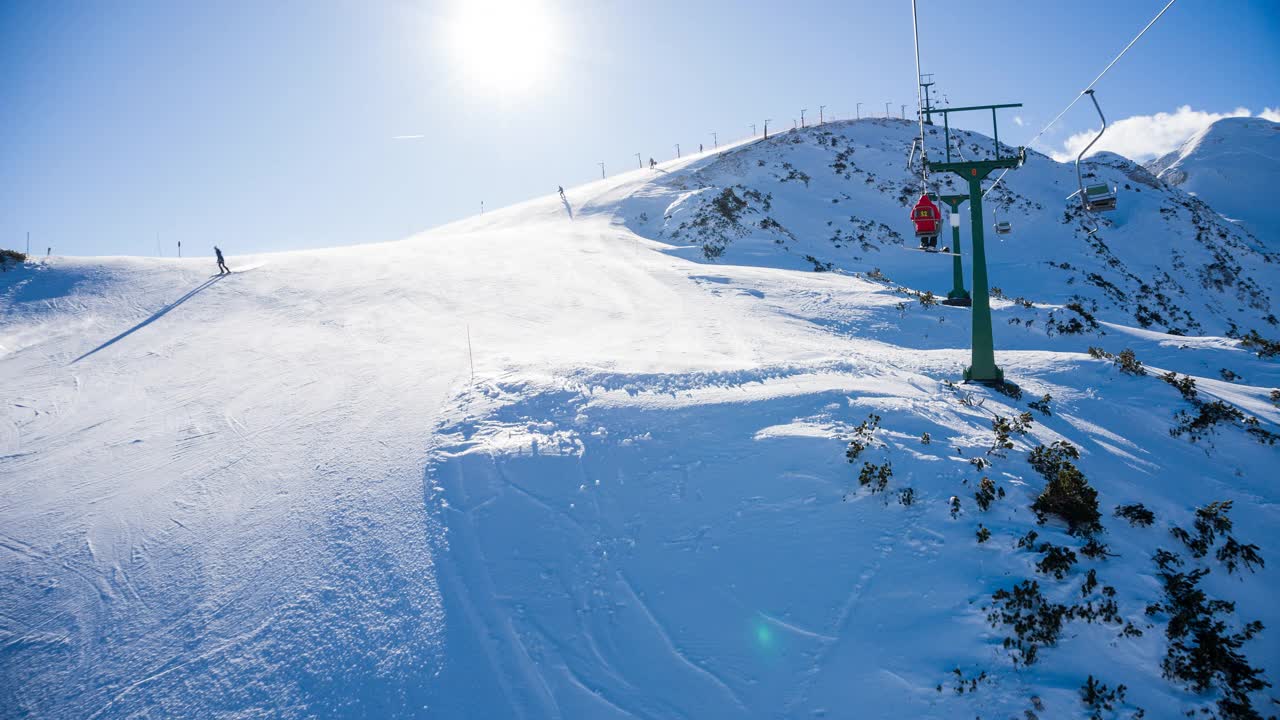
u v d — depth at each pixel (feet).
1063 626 20.06
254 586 24.22
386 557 24.98
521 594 22.93
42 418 40.78
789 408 33.47
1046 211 163.32
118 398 43.37
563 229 134.82
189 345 53.93
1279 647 19.94
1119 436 35.94
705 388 37.35
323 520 27.55
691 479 28.25
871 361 47.03
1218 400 40.14
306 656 21.01
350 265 86.89
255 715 19.11
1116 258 142.72
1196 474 31.68
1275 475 31.71
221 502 29.73
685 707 18.85
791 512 25.64
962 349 57.72
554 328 58.18
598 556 24.53
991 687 18.39
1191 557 23.82
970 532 23.77
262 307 65.67
